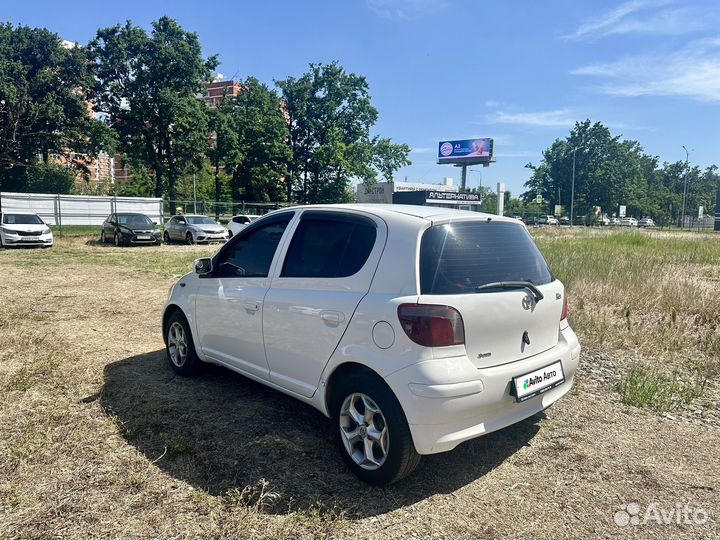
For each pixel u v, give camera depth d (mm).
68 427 3646
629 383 4617
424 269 2846
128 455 3262
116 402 4137
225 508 2711
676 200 96125
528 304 3129
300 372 3393
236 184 49406
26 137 41688
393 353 2760
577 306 7801
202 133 42719
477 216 3303
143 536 2479
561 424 3865
